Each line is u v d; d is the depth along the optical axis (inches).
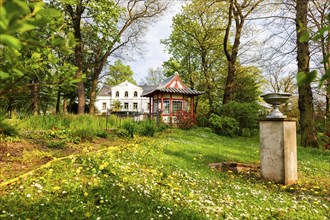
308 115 543.5
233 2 778.8
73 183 141.6
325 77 33.8
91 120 463.5
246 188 188.9
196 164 261.6
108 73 1400.1
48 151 223.1
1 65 45.7
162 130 614.9
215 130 738.8
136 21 978.7
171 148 337.1
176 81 1063.6
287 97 233.9
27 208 110.7
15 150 210.8
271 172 228.4
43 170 160.4
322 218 137.5
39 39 43.7
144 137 422.6
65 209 112.9
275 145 227.0
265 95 239.5
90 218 107.9
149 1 929.5
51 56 59.4
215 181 199.9
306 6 492.4
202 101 1393.9
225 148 417.1
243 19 834.8
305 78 33.5
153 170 194.9
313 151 473.7
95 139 333.4
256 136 764.6
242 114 770.2
